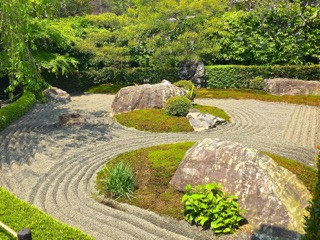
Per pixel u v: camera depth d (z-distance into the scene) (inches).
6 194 186.1
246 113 524.7
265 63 801.6
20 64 337.1
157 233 212.4
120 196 253.9
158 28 834.2
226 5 891.4
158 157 295.1
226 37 821.9
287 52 769.6
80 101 695.1
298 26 759.7
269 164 230.1
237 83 789.9
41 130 442.6
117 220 224.1
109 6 1526.8
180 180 252.2
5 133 429.1
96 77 867.4
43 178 288.2
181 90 534.9
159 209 234.2
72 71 845.2
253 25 800.3
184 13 805.9
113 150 358.6
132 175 266.7
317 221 118.3
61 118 474.3
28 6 372.2
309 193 226.7
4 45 389.7
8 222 156.9
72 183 279.4
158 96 514.3
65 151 357.1
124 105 522.0
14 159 332.5
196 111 470.0
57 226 155.4
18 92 797.9
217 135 404.5
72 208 239.8
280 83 697.6
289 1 828.6
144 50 890.7
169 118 459.2
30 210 169.3
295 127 438.0
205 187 220.4
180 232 212.8
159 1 861.2
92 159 333.1
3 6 321.7
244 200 217.6
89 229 212.4
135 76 871.7
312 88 669.3
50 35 738.2
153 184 263.3
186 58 789.2
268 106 581.0
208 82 815.1
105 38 876.6
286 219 201.9
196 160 250.7
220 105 600.1
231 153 239.5
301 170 267.4
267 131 420.5
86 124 474.9
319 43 749.9
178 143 340.8
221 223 204.8
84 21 965.2
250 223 207.6
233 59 841.5
